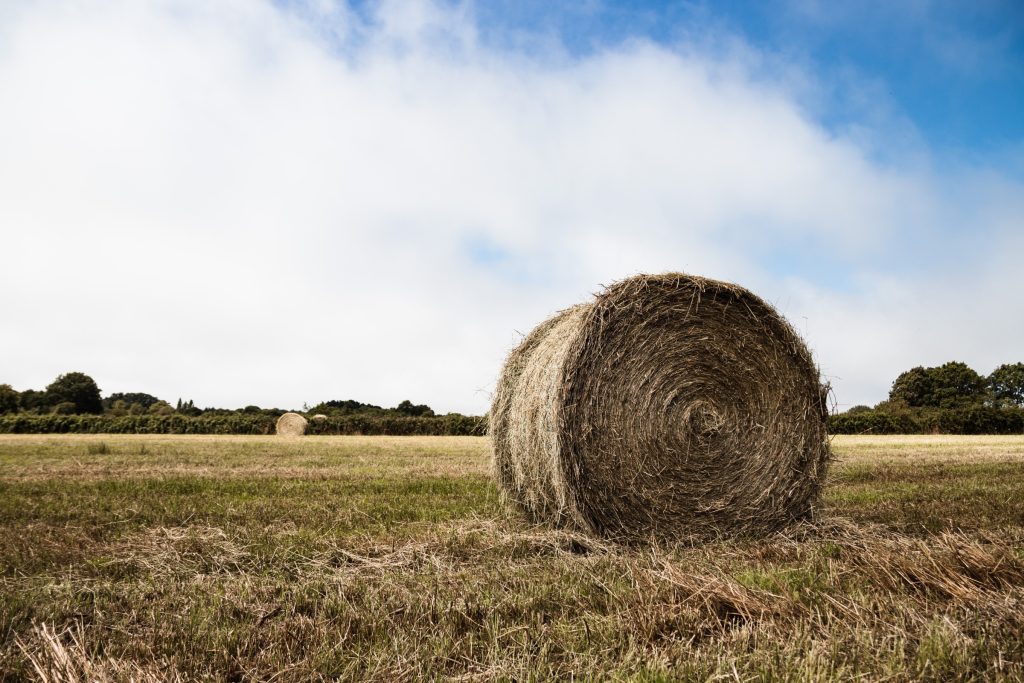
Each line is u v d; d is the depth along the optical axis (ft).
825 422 25.77
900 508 27.58
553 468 23.39
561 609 13.61
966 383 223.71
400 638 11.85
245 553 18.89
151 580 16.34
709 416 24.50
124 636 12.34
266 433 135.74
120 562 17.98
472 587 15.07
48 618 13.16
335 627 12.44
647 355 23.91
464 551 19.40
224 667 10.86
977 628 11.93
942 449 72.74
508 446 27.78
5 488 34.45
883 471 44.34
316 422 134.41
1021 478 39.96
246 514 25.79
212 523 24.03
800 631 11.77
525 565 17.74
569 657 11.08
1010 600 13.28
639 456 23.59
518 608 13.61
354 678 10.34
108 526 23.71
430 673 10.56
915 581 14.99
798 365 25.68
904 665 10.52
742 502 24.68
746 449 24.91
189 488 34.58
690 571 16.29
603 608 13.67
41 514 25.89
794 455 25.39
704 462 24.39
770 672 10.16
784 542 22.08
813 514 25.53
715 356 24.71
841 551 19.10
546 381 24.09
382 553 19.11
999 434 142.20
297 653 11.36
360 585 15.44
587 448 23.04
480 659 11.12
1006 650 10.98
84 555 18.98
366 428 135.23
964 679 10.16
